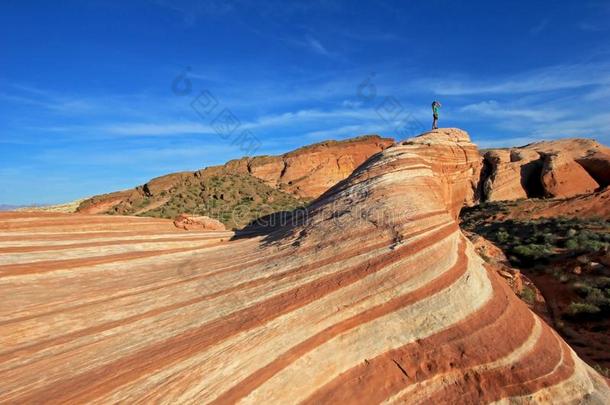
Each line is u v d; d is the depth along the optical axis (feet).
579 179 203.51
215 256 43.32
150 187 213.05
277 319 26.08
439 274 30.91
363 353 25.68
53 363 23.50
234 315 27.37
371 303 28.02
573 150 230.48
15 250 40.91
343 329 26.35
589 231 112.57
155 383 21.07
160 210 175.83
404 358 25.91
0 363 23.62
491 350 26.71
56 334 26.99
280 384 22.39
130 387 20.79
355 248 33.30
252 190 219.41
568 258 90.74
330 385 23.79
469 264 34.06
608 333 59.82
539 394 25.04
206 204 187.62
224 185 217.15
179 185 215.72
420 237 33.24
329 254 33.47
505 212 166.61
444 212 40.01
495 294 32.71
